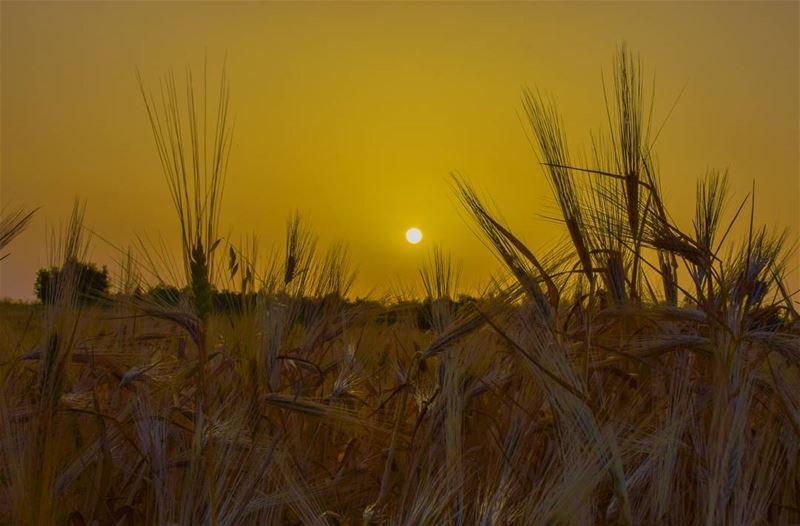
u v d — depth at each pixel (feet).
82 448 10.27
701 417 9.50
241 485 9.49
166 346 13.73
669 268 10.47
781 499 9.69
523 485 8.71
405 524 8.22
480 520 7.70
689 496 9.25
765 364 10.82
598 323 10.05
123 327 13.66
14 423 9.93
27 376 11.95
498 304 9.82
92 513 9.62
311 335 13.14
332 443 12.07
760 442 9.41
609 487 8.33
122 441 11.12
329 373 13.46
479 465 9.73
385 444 11.58
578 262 9.88
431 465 9.12
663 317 9.28
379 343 14.75
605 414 8.41
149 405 10.67
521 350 8.30
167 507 9.39
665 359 10.55
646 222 9.86
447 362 9.85
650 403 10.18
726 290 9.00
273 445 9.87
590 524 7.84
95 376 12.37
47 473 8.95
